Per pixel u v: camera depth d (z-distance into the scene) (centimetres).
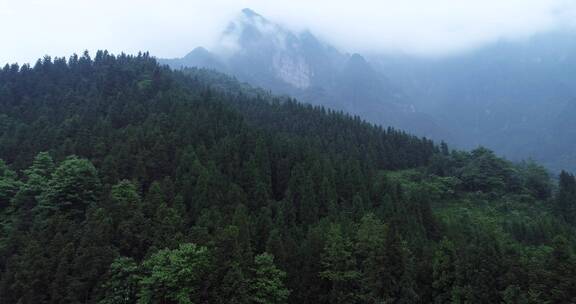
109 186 6850
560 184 10112
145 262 5069
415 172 11288
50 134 8906
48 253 5475
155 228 5909
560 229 7306
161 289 4800
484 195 10025
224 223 6106
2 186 7056
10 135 9462
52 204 6606
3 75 13075
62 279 5138
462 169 10856
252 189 7419
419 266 5697
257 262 5241
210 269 5062
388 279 5281
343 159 10112
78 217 6662
